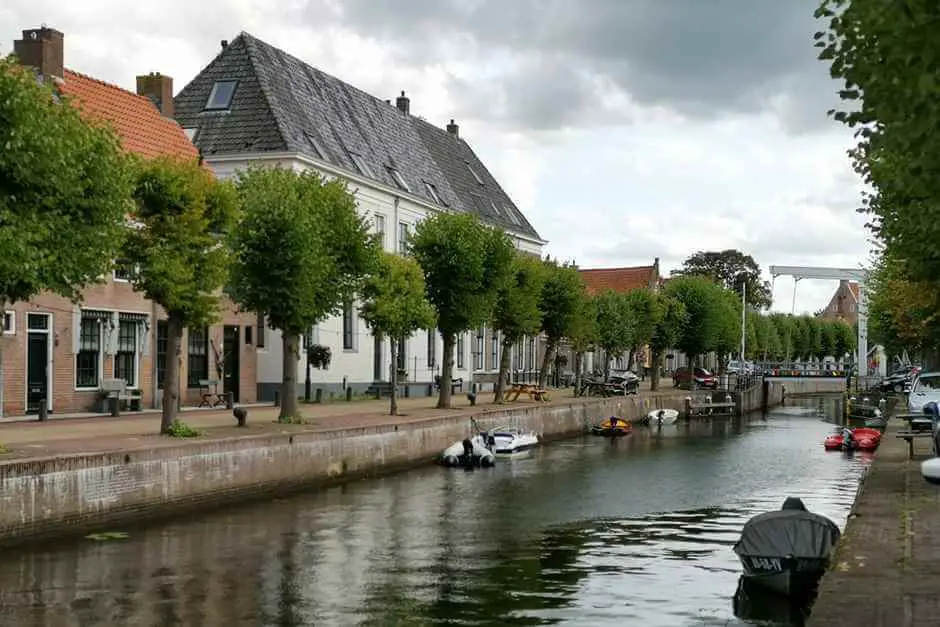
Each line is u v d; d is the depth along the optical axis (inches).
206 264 927.7
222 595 589.6
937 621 360.2
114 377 1216.2
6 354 1066.1
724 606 572.7
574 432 1894.7
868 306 1847.9
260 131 1573.6
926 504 655.8
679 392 2608.3
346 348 1724.9
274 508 916.6
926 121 308.2
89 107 1272.1
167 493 832.9
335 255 1152.2
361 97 2026.3
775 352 4138.8
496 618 544.4
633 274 3494.1
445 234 1497.3
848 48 342.0
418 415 1369.3
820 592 406.3
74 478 735.7
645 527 857.5
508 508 954.7
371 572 659.4
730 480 1204.5
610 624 532.4
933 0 284.5
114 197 754.2
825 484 1173.7
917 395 1355.8
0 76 665.6
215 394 1363.2
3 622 526.6
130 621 532.4
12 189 687.7
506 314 1732.3
